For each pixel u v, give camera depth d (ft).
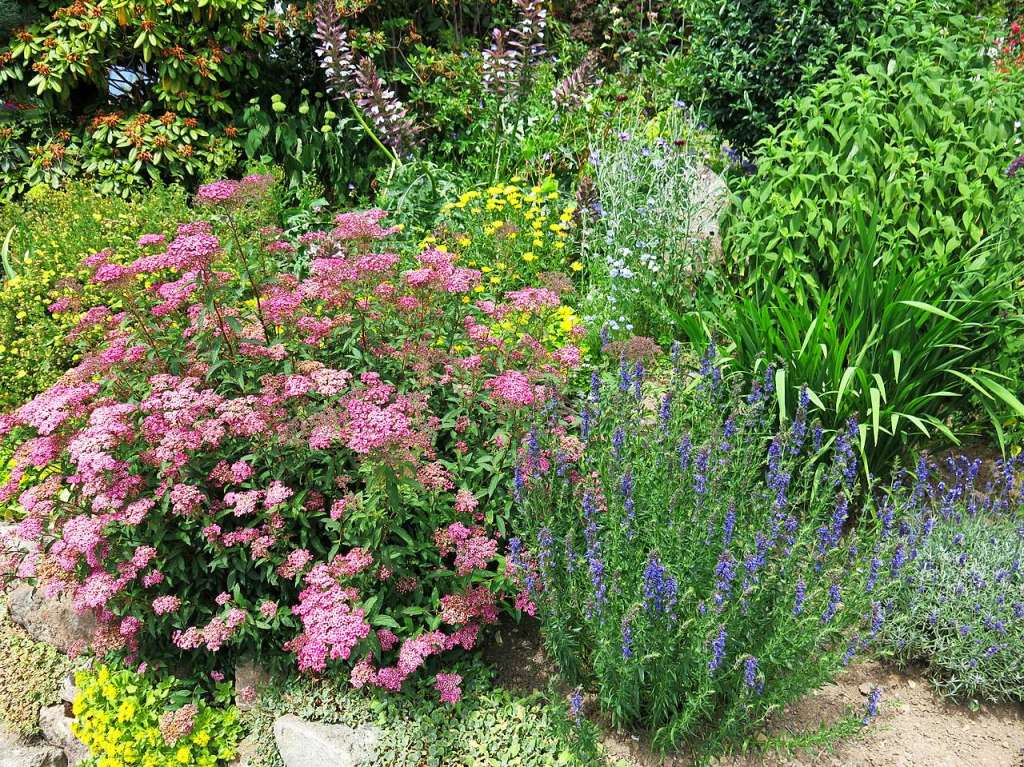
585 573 9.87
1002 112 15.24
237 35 24.89
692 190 19.54
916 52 17.24
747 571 8.77
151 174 23.13
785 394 13.56
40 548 11.38
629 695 9.43
